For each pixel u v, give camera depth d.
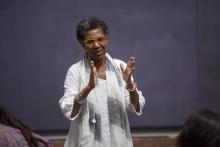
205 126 3.07
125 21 10.56
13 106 10.67
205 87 10.88
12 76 10.59
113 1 10.52
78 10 10.48
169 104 10.85
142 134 10.95
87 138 5.00
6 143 4.57
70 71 5.22
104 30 5.05
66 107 5.00
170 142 10.71
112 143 5.10
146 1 10.56
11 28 10.47
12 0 10.41
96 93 5.11
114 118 5.11
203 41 10.77
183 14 10.65
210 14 10.69
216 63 10.82
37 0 10.44
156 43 10.67
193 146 3.10
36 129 10.77
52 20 10.47
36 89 10.65
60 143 10.64
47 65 10.58
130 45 10.62
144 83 10.73
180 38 10.70
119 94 5.14
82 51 10.56
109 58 5.27
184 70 10.79
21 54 10.55
